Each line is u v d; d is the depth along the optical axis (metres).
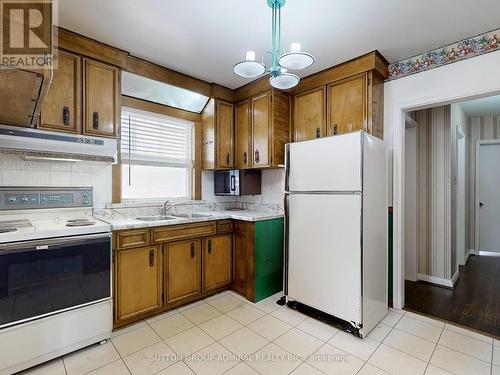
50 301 1.70
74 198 2.33
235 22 1.95
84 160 2.20
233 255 2.92
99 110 2.28
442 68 2.31
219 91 3.16
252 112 3.08
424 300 2.77
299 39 2.17
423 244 3.38
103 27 2.04
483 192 4.82
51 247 1.69
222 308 2.51
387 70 2.62
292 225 2.47
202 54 2.45
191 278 2.57
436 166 3.29
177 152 3.19
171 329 2.14
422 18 1.90
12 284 1.57
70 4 1.75
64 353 1.76
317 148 2.27
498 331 2.14
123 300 2.11
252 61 1.60
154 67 2.63
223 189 3.33
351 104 2.53
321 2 1.71
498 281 3.36
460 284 3.25
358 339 2.01
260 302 2.65
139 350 1.87
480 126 4.68
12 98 1.50
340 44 2.25
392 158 2.60
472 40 2.15
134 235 2.16
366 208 2.05
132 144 2.83
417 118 3.44
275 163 2.87
